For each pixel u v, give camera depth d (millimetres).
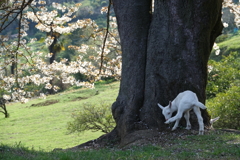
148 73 10492
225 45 41906
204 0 9891
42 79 18984
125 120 10562
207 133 9125
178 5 10180
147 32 11141
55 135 25328
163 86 10141
